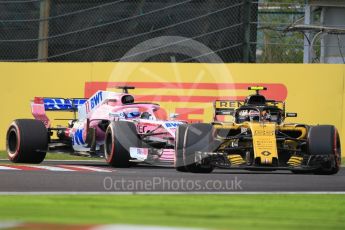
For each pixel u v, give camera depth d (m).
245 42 63.34
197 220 21.61
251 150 40.47
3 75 61.97
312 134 40.56
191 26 68.50
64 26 70.12
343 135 57.62
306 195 29.00
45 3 67.25
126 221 20.94
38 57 67.69
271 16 79.12
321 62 68.88
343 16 72.44
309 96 58.03
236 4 63.88
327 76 57.94
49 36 70.06
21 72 61.72
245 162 39.28
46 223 20.19
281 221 22.06
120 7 69.62
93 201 25.48
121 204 24.86
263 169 38.38
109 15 69.81
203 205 25.20
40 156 47.75
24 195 26.77
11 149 48.12
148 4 69.25
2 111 61.66
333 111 57.84
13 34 69.88
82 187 30.06
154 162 43.19
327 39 70.19
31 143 46.97
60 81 61.12
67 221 20.78
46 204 24.45
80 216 21.86
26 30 69.56
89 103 48.59
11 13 70.00
